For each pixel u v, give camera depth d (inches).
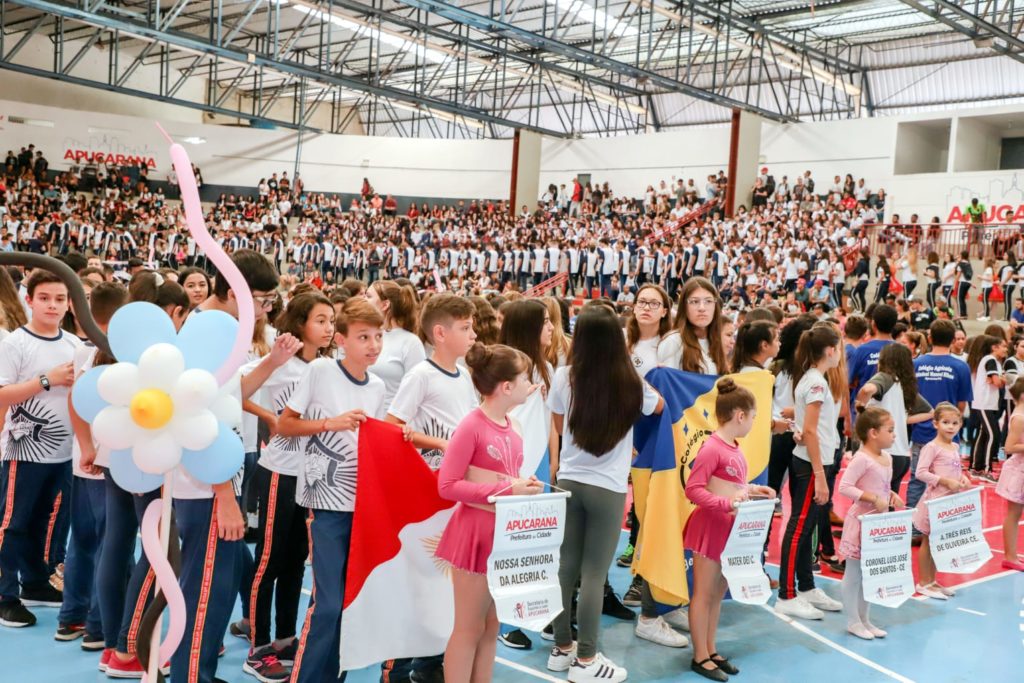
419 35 1263.5
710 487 178.5
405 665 160.9
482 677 144.9
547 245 1027.9
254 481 186.4
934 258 809.5
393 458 142.9
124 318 100.4
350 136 1503.4
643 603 196.5
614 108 1541.6
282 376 166.2
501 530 136.5
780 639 201.5
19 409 175.6
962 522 221.1
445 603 147.8
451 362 157.0
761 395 204.5
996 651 198.5
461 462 138.6
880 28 1181.7
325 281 1141.7
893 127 1137.4
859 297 854.5
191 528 137.0
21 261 92.5
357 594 139.9
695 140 1298.0
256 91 1455.5
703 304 198.5
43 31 1344.7
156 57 1467.8
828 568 259.8
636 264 973.2
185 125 1432.1
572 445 168.9
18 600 181.8
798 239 972.6
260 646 166.1
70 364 159.8
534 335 188.2
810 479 217.5
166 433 96.0
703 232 1055.0
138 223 1230.9
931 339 310.7
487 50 1161.4
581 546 174.1
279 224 1350.9
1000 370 441.4
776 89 1398.9
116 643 158.6
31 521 182.4
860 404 257.4
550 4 1128.8
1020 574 264.5
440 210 1422.2
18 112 1299.2
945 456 238.7
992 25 887.7
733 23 1080.8
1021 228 903.7
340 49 1364.4
